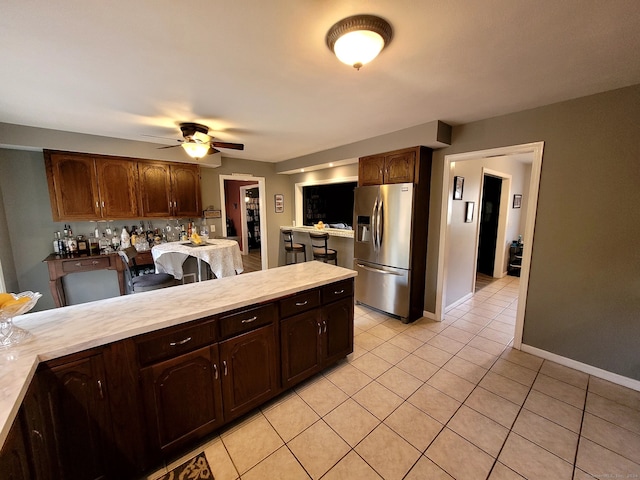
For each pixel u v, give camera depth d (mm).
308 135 3312
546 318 2480
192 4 1130
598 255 2174
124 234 3791
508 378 2244
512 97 2172
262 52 1518
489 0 1120
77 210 3330
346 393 2080
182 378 1493
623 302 2096
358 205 3629
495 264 5270
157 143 3729
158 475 1452
